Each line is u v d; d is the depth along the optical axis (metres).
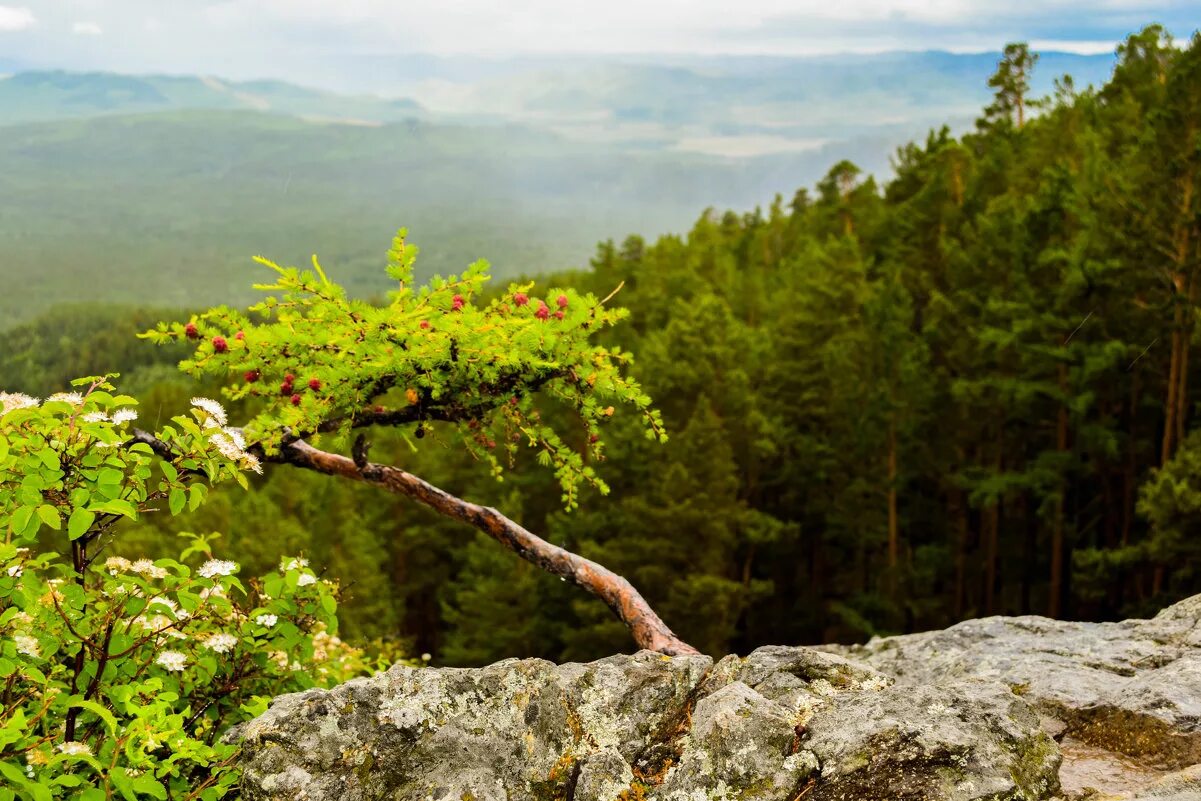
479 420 6.73
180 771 4.05
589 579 6.57
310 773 3.57
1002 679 5.16
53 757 3.27
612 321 6.26
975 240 38.94
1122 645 5.45
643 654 4.16
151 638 4.12
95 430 3.72
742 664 4.19
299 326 6.12
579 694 3.92
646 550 28.94
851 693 3.85
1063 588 30.66
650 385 33.84
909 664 6.11
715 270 63.50
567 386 6.52
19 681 3.98
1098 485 30.88
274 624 4.46
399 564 42.50
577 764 3.69
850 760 3.42
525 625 33.12
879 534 32.34
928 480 34.94
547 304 6.40
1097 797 3.57
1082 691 4.70
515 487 36.69
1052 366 26.97
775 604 36.50
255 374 6.32
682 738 3.78
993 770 3.34
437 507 6.89
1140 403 28.64
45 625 3.86
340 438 6.39
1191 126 23.66
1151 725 4.19
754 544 33.09
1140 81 47.91
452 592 41.62
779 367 38.41
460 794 3.50
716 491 29.12
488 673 3.90
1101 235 26.02
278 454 6.89
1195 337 23.20
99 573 4.29
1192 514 19.88
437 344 5.98
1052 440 31.05
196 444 4.08
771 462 36.50
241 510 33.69
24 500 3.59
